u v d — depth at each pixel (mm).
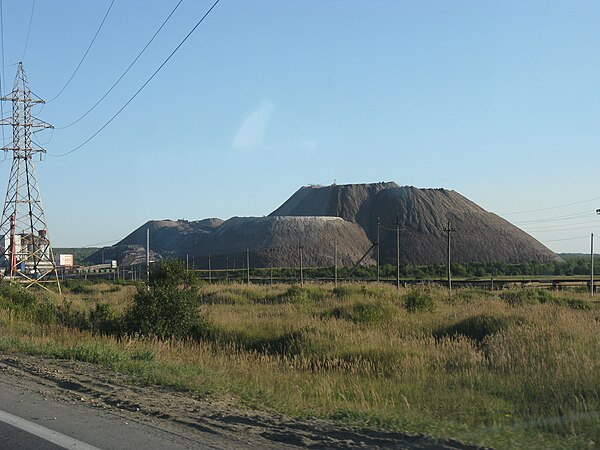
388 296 41688
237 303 42750
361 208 193625
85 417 9391
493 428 8633
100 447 7758
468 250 150875
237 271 121812
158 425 8867
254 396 11016
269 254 143625
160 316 22438
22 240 52344
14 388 11852
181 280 24438
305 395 11633
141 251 183000
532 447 7695
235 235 164625
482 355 15594
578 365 12336
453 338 20281
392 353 16500
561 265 128500
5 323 23750
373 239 169500
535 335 17047
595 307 34625
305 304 35344
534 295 41469
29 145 50594
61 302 38312
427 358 15875
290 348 19062
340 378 13766
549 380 11516
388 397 11266
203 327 23000
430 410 10188
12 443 8039
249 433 8414
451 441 7891
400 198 184000
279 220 164500
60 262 116062
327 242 153250
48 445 7906
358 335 19719
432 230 160750
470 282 75375
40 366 14539
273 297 46406
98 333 22297
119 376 13109
